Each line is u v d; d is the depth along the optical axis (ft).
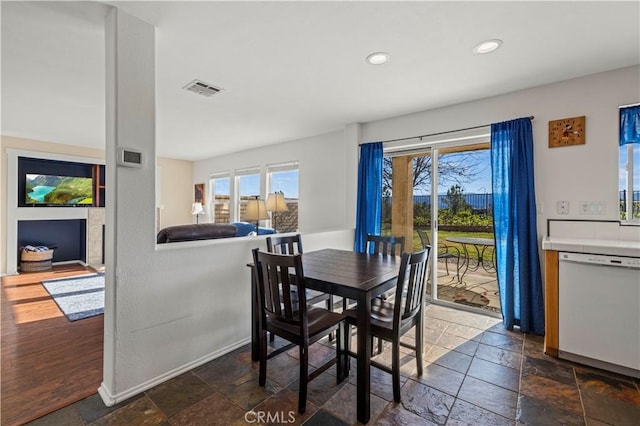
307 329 5.53
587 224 8.41
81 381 6.38
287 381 6.45
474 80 8.84
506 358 7.44
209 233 8.89
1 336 8.60
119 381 5.75
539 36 6.61
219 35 6.60
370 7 5.67
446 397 5.92
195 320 7.03
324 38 6.73
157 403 5.69
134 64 5.82
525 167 9.09
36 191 17.44
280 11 5.78
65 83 9.09
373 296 5.58
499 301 9.97
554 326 7.44
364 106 11.13
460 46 7.04
